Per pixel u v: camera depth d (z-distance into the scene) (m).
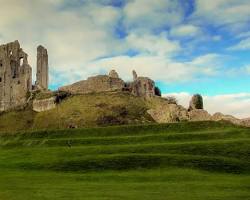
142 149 94.50
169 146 95.50
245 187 62.25
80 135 127.69
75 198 52.59
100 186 63.50
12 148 115.62
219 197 53.75
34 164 85.69
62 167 82.56
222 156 88.25
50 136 128.50
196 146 94.19
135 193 56.88
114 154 90.81
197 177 71.62
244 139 99.12
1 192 57.47
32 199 51.88
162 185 64.25
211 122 130.38
